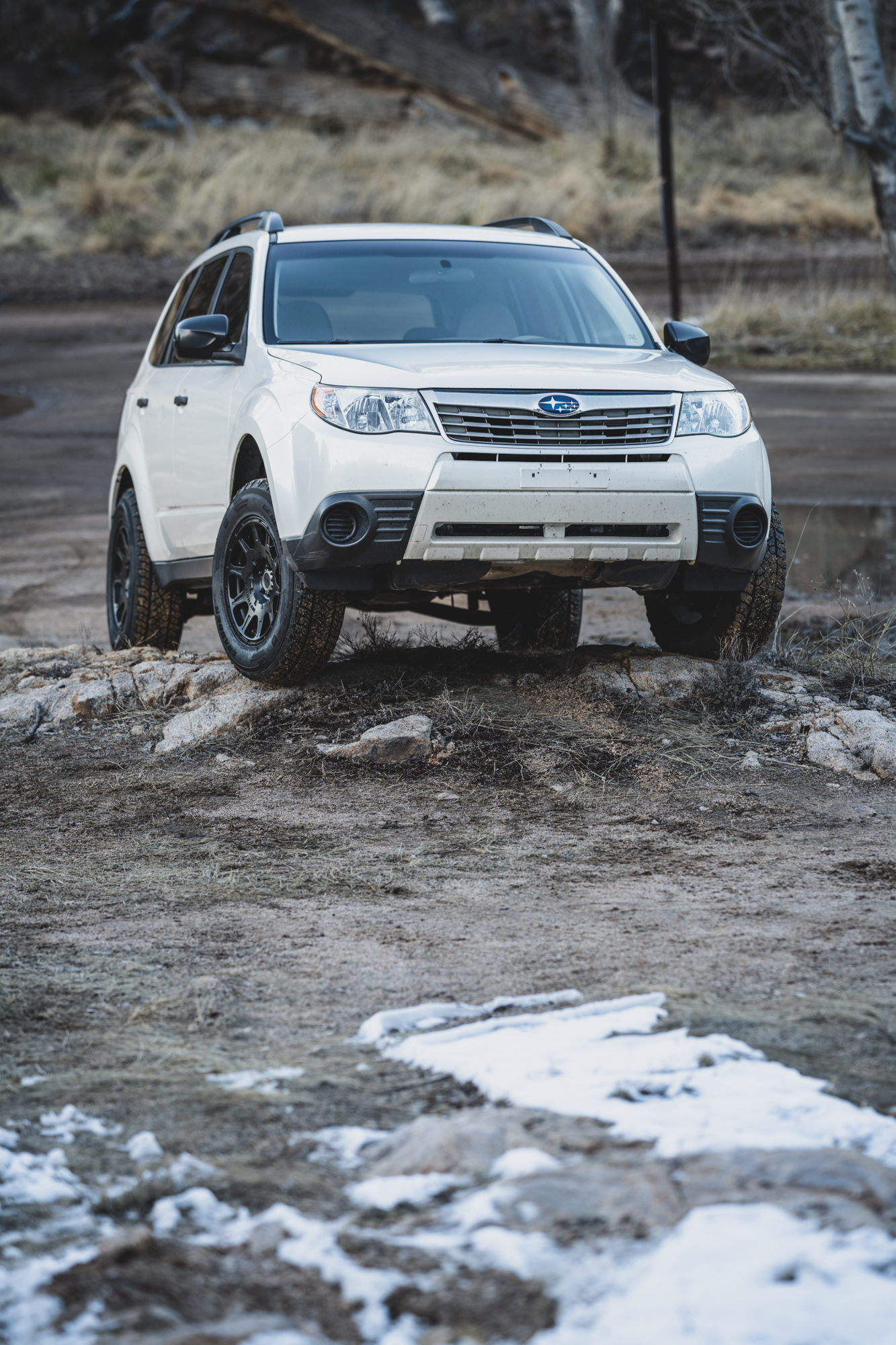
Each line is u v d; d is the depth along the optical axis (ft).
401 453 48.60
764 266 243.60
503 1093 24.35
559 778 48.78
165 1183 21.65
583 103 325.21
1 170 285.84
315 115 327.88
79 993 30.96
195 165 281.74
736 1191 19.89
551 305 60.95
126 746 54.49
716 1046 25.79
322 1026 28.81
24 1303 18.47
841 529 101.45
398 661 59.26
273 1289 18.71
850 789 48.03
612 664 57.16
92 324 213.46
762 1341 16.56
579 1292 17.95
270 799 47.44
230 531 55.72
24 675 62.75
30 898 38.32
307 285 59.26
